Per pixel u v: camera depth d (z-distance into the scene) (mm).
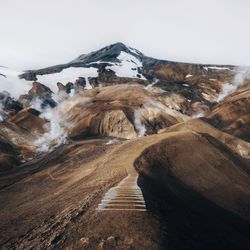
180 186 45375
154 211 27141
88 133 136125
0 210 43750
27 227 31219
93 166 57500
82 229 23609
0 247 27781
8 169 85125
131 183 35156
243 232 38125
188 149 61875
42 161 80312
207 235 28656
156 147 57781
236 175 60688
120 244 21172
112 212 25703
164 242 22250
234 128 151375
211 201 46062
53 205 36656
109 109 147625
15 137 119250
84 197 33375
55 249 21672
